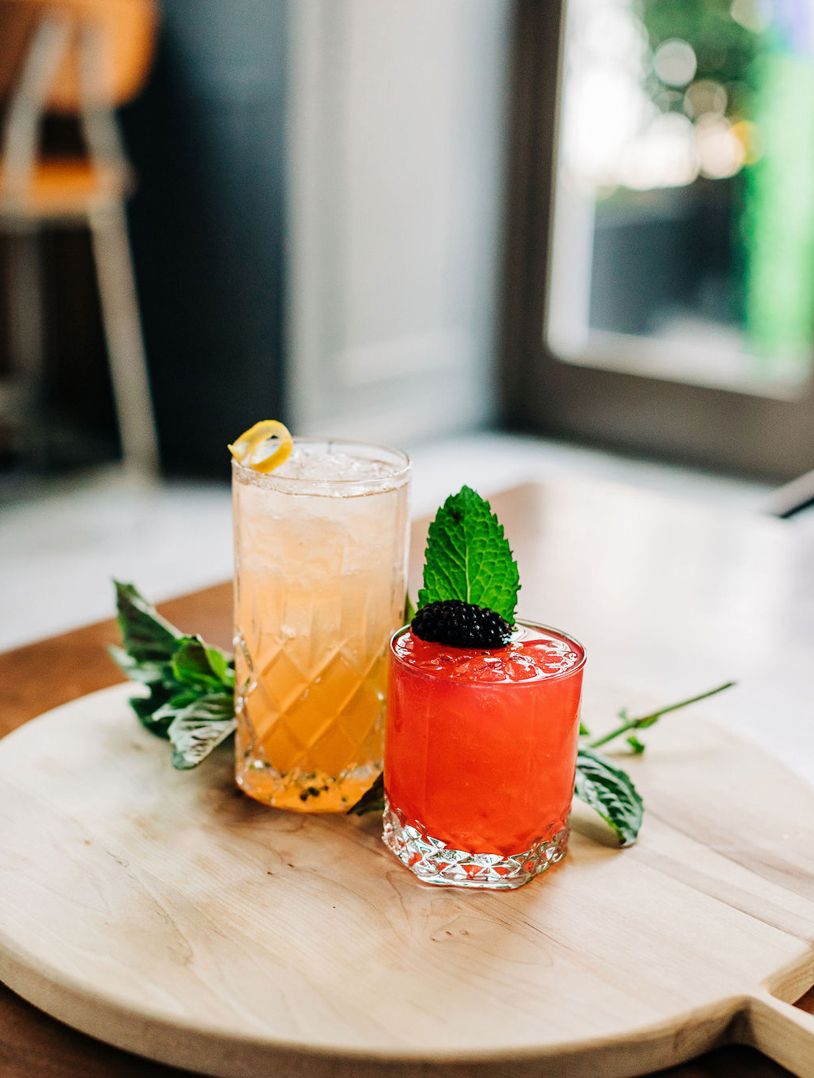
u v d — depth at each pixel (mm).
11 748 738
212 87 2467
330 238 2539
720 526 1094
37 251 2631
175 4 2465
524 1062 554
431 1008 572
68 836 669
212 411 2689
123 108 2588
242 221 2512
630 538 1064
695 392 2777
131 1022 568
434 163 2707
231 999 573
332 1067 552
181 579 2115
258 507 688
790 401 2650
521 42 2791
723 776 732
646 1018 569
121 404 2645
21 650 867
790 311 2637
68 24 1954
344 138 2498
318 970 591
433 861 648
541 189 2877
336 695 689
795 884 653
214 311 2613
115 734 757
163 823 683
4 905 622
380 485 688
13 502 2479
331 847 671
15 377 2689
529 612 934
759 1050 584
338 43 2428
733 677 859
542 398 3004
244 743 709
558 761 645
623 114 2756
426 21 2590
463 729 629
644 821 694
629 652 885
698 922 625
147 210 2643
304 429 2609
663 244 2771
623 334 2895
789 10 2502
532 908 631
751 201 2633
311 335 2566
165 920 616
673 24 2643
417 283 2764
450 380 2912
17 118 1965
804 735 801
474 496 685
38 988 589
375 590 693
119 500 2516
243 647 705
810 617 941
